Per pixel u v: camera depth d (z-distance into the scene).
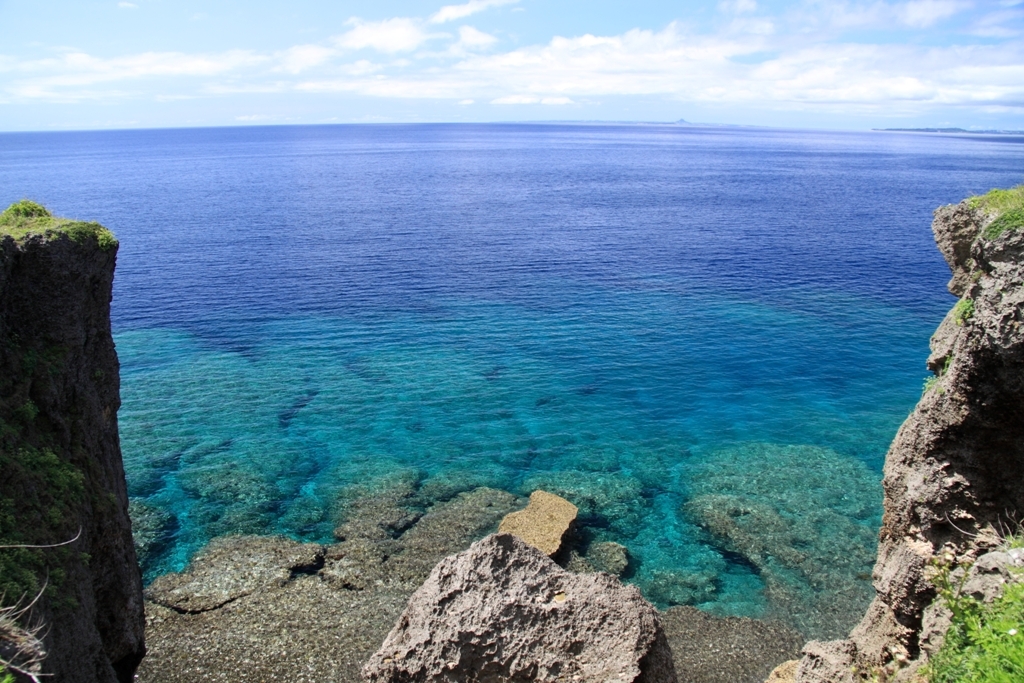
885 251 95.56
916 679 16.70
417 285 79.88
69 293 18.98
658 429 46.16
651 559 33.34
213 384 52.47
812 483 39.34
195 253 93.88
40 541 15.84
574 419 47.50
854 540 34.28
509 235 109.62
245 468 40.38
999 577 15.28
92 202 139.50
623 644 15.77
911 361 57.00
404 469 40.62
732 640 28.34
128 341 61.12
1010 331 15.61
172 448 42.69
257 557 32.19
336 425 46.25
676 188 176.00
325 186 175.88
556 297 75.38
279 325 65.94
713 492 38.50
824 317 67.75
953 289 21.55
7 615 13.20
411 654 16.17
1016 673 12.96
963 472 17.70
